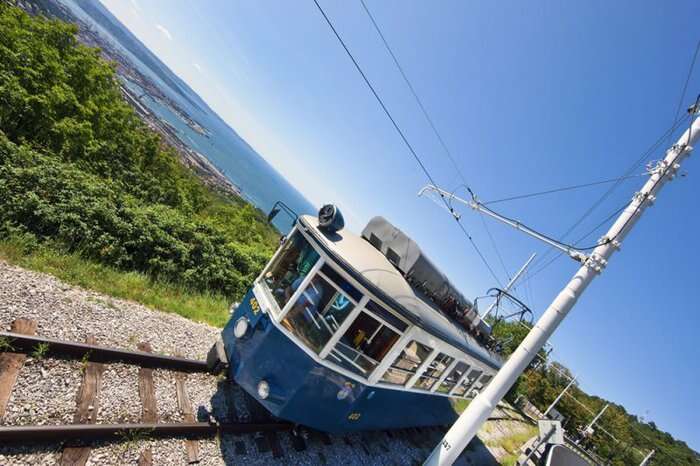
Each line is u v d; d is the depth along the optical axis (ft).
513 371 20.29
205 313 26.25
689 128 18.62
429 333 18.70
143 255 27.17
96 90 65.98
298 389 15.57
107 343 16.33
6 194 21.77
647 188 19.25
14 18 56.03
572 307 19.89
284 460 16.87
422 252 20.25
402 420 23.31
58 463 10.79
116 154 50.08
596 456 97.55
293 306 15.89
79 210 24.35
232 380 18.81
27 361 12.93
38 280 17.67
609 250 19.47
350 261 15.75
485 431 47.16
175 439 14.01
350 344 16.21
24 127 44.80
